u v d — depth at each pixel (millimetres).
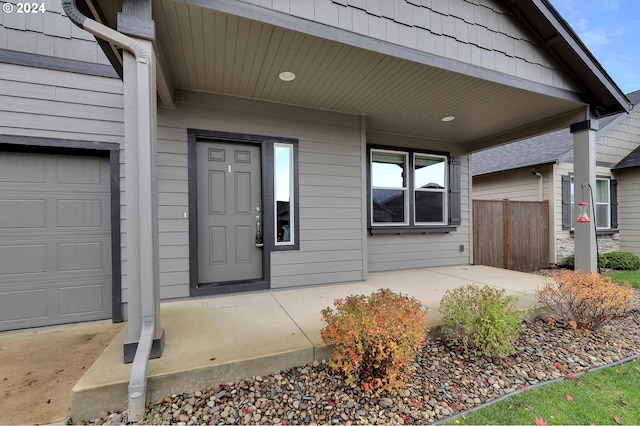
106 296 3293
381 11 2734
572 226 7148
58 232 3139
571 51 3561
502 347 2404
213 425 1763
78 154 3207
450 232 5957
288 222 4145
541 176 7152
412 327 2076
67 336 2873
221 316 3014
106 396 1854
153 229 2098
